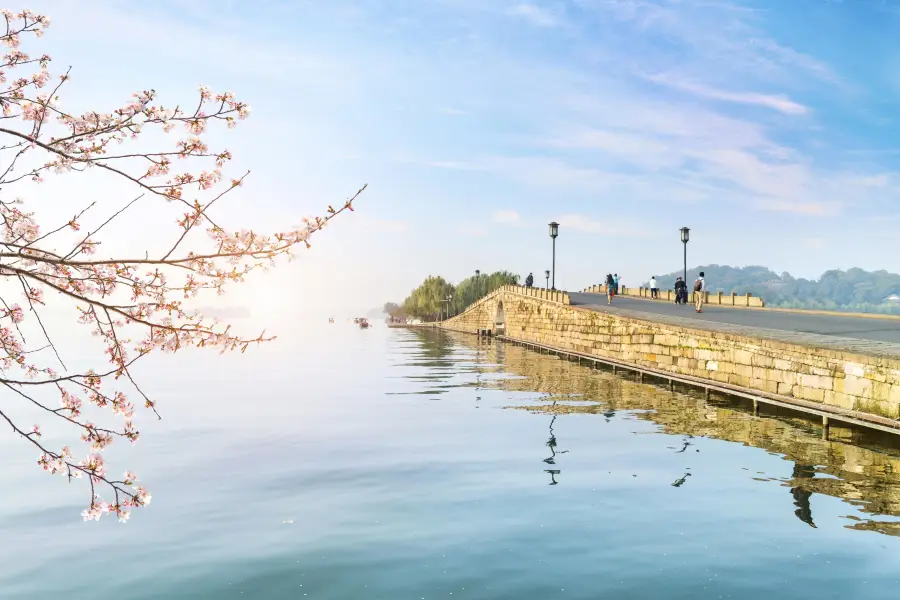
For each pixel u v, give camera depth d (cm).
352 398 3303
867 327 2966
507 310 7694
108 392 3625
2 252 458
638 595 967
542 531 1255
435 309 19938
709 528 1255
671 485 1562
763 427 2219
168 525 1345
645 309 4562
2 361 508
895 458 1788
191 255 500
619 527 1270
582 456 1884
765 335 2598
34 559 1165
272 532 1286
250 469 1816
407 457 1925
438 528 1285
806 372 2200
